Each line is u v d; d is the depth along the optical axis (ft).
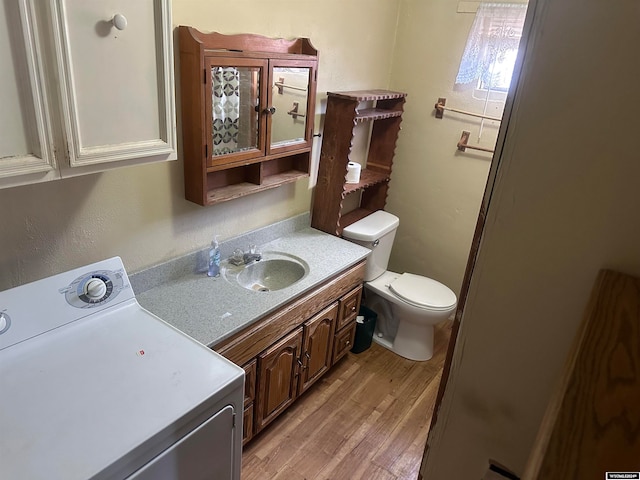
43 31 3.25
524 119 2.11
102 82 3.73
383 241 9.23
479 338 2.54
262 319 5.99
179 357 4.26
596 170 2.01
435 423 2.87
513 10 7.87
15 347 4.11
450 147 9.44
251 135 6.35
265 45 6.48
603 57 1.87
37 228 4.81
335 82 8.28
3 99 3.18
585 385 1.53
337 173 8.30
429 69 9.30
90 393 3.73
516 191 2.22
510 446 2.63
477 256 2.42
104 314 4.72
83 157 3.73
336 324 7.96
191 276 6.58
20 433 3.31
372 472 6.68
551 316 2.30
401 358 9.34
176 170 5.99
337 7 7.66
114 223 5.52
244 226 7.44
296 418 7.55
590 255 2.12
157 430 3.46
